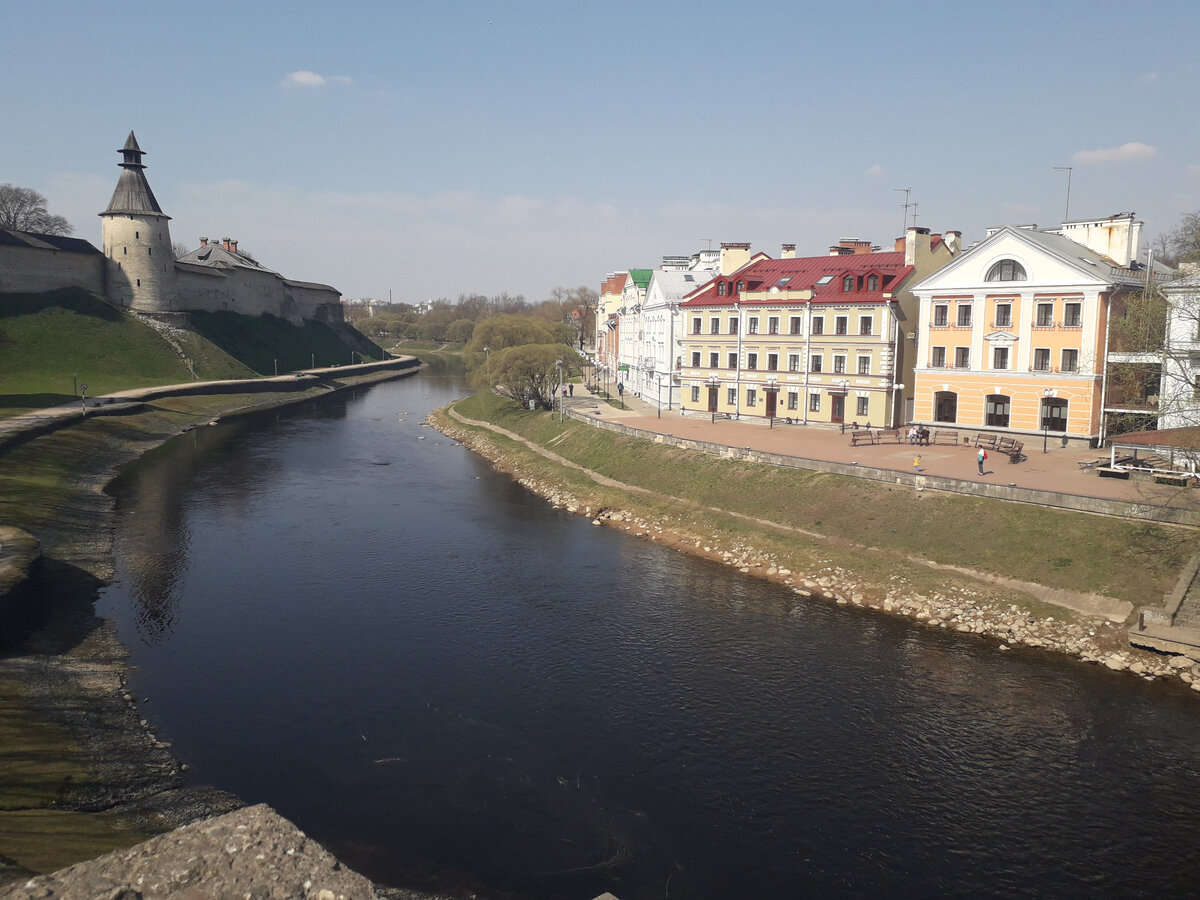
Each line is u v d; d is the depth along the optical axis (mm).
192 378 132500
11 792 23641
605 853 23672
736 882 22516
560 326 131125
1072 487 47156
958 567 42812
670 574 47125
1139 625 35594
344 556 50406
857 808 25766
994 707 31656
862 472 52125
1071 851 23781
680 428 75750
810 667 35188
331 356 195625
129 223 140625
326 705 32000
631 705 32156
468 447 91062
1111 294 57844
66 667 33562
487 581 46031
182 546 51906
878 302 69062
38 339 124062
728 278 82938
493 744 29391
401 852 23453
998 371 62375
